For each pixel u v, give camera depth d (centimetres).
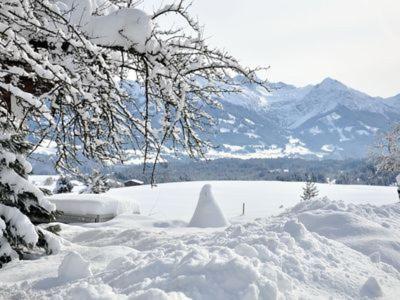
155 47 834
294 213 1108
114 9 952
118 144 990
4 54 627
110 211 2228
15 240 888
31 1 707
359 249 789
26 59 602
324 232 888
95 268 726
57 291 536
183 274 464
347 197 7969
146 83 821
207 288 431
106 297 411
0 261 866
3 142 938
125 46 827
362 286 555
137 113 902
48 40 749
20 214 899
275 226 802
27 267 808
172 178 11331
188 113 943
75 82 673
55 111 814
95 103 714
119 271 566
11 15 643
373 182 11775
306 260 610
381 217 1082
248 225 939
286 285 483
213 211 2050
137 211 2430
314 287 532
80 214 2191
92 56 751
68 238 1270
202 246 694
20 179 942
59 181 4166
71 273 618
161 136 820
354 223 908
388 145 4919
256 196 7738
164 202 6138
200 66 856
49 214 978
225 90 929
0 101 761
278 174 16975
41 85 749
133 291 450
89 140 933
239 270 451
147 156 771
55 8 707
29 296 550
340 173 15888
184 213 5000
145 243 1077
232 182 11069
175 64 845
